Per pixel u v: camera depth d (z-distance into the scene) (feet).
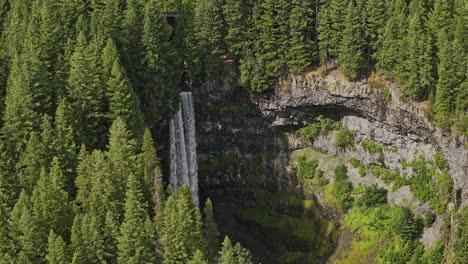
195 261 371.35
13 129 418.10
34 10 500.33
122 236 382.42
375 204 507.30
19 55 454.40
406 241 481.87
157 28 487.61
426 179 492.95
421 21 483.92
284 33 517.14
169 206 388.78
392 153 509.35
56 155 412.98
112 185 397.80
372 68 504.43
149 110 492.54
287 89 523.29
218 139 553.23
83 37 444.96
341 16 501.97
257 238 536.83
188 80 533.14
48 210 379.35
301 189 539.70
